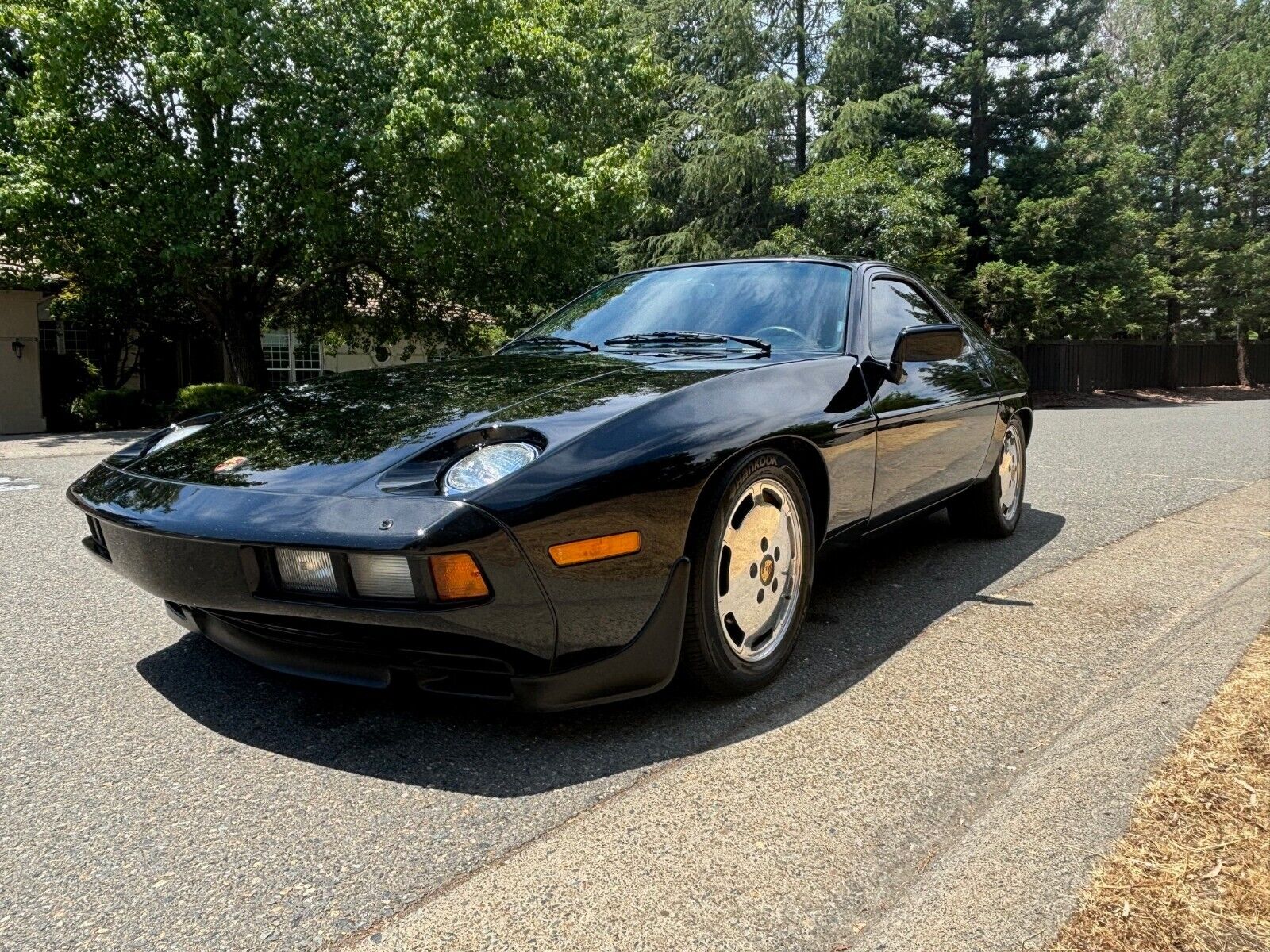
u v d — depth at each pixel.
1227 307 25.45
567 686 1.82
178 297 14.60
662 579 1.91
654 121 15.82
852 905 1.36
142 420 13.76
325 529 1.68
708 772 1.81
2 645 2.62
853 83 21.12
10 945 1.29
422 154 11.53
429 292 15.62
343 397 2.38
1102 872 1.40
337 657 1.90
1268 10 26.88
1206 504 5.00
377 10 12.30
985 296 19.95
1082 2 21.19
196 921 1.34
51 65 10.22
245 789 1.75
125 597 3.15
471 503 1.67
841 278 3.06
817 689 2.27
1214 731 1.89
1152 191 25.36
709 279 3.25
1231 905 1.29
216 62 10.38
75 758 1.89
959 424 3.34
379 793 1.74
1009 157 21.69
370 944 1.28
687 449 1.97
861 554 3.82
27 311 13.70
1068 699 2.19
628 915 1.34
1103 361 24.00
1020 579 3.37
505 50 13.15
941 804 1.67
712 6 21.06
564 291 16.48
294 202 11.79
